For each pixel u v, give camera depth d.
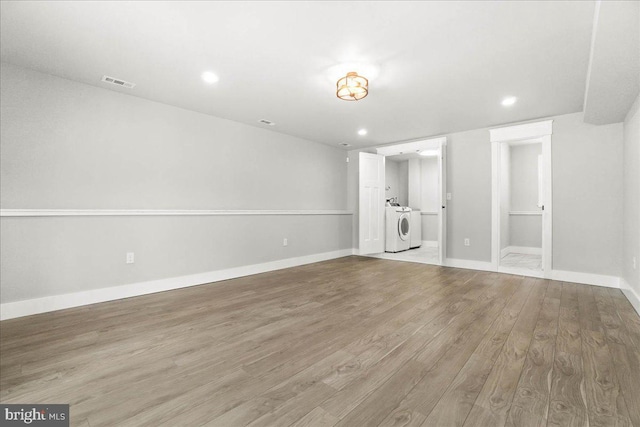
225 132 3.90
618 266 3.29
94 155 2.85
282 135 4.63
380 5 1.74
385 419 1.21
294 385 1.46
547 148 3.74
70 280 2.69
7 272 2.40
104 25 1.93
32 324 2.27
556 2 1.69
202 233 3.62
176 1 1.71
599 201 3.41
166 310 2.60
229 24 1.92
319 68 2.51
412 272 4.18
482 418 1.21
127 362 1.69
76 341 1.97
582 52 2.21
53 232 2.61
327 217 5.37
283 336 2.04
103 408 1.29
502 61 2.36
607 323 2.23
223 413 1.25
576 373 1.54
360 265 4.76
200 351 1.83
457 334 2.05
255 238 4.20
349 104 3.34
